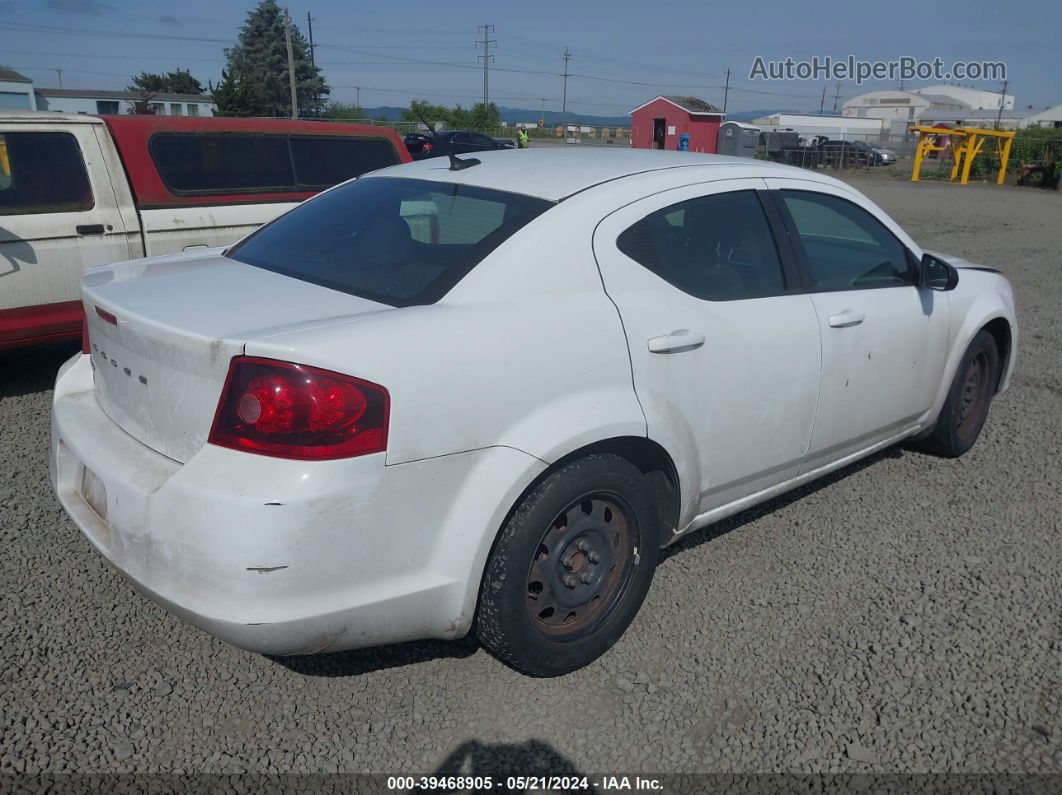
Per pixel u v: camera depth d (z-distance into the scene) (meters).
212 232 6.38
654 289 2.98
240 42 71.00
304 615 2.29
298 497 2.21
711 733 2.67
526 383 2.59
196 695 2.78
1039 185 32.16
